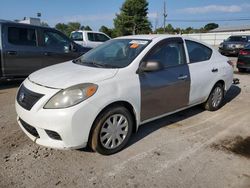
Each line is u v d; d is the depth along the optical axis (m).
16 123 4.48
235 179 3.14
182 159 3.52
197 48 4.93
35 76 3.71
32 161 3.33
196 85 4.73
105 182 2.98
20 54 6.88
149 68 3.70
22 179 2.97
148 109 3.91
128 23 53.03
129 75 3.61
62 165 3.26
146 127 4.52
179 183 3.01
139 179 3.06
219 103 5.59
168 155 3.61
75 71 3.65
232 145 3.99
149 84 3.82
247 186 3.02
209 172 3.25
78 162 3.34
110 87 3.35
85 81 3.26
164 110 4.22
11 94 6.32
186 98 4.59
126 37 4.61
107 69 3.62
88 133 3.23
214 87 5.36
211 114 5.34
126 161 3.41
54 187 2.86
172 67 4.28
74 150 3.61
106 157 3.48
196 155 3.64
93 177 3.06
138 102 3.70
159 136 4.18
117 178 3.06
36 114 3.13
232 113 5.46
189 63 4.63
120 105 3.51
